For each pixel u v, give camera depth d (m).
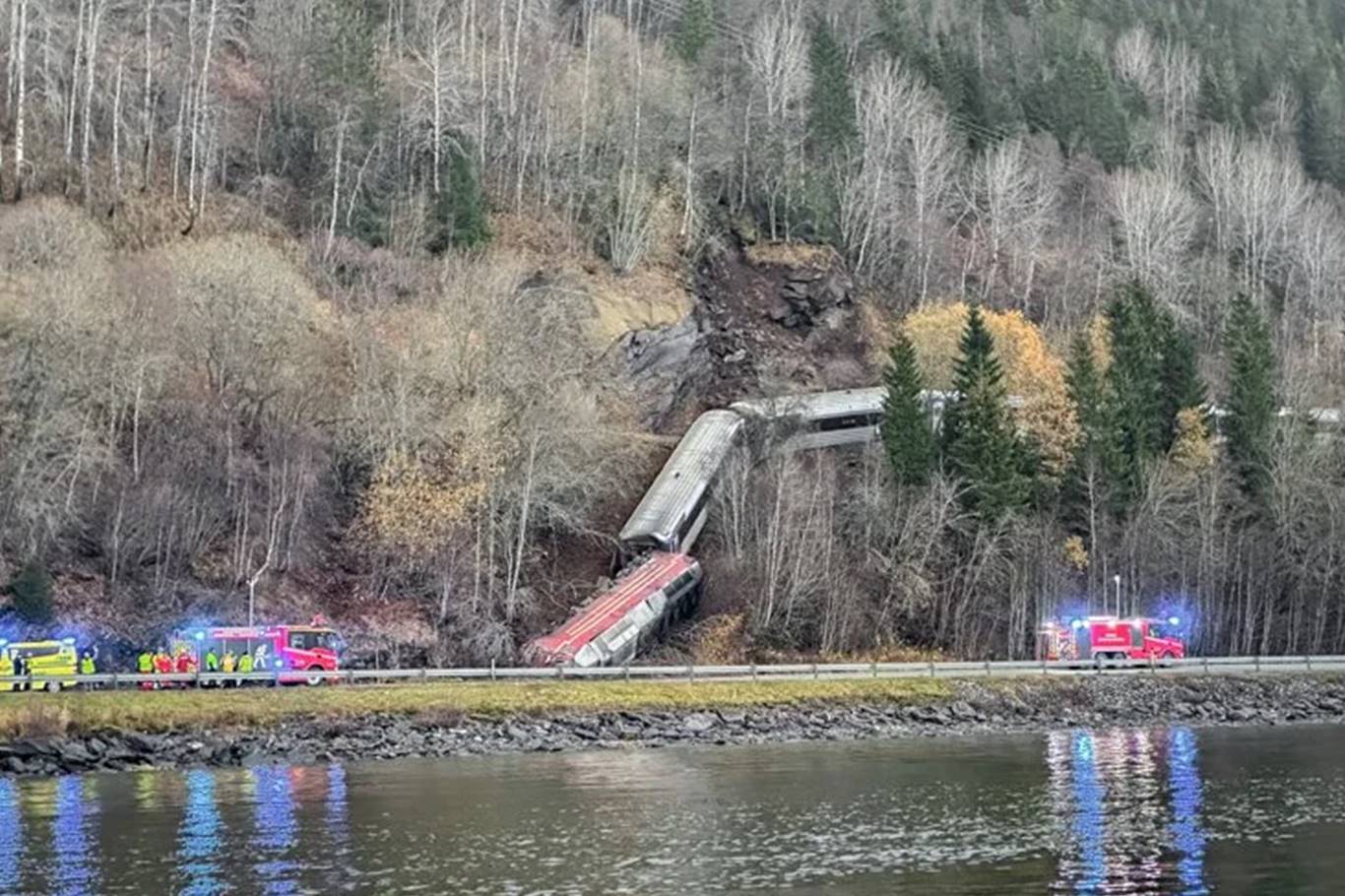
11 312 91.50
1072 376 118.38
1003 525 105.25
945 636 105.06
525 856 43.25
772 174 162.12
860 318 154.12
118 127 123.81
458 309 108.44
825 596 101.31
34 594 81.75
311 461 99.88
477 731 72.94
